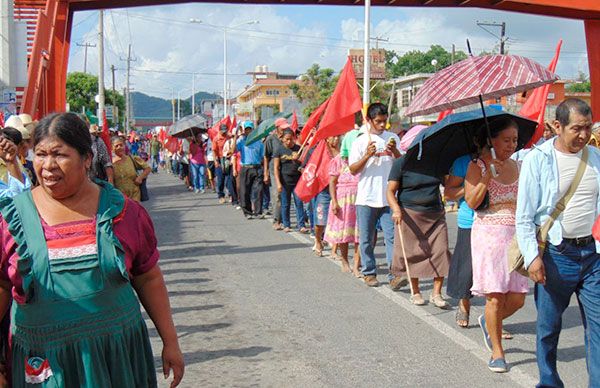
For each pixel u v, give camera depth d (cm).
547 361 490
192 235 1365
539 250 476
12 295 315
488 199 562
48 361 299
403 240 766
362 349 630
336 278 938
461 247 673
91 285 303
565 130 466
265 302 809
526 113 993
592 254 470
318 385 545
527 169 475
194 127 2384
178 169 3572
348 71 995
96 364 303
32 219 303
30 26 1939
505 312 580
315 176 1058
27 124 636
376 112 855
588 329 473
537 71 608
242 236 1335
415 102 647
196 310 780
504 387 533
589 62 2058
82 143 306
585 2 1928
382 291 855
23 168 560
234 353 627
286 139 1359
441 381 547
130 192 1077
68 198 309
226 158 1894
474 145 636
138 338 320
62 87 1778
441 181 728
